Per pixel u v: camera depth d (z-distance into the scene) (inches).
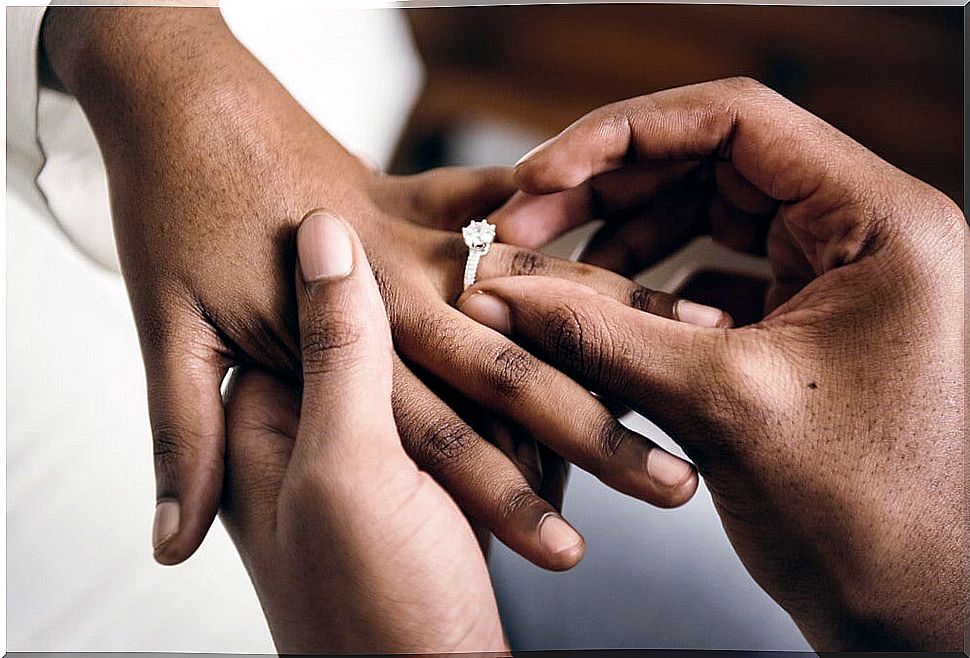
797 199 12.7
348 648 11.2
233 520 12.1
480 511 11.6
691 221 13.9
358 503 10.8
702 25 15.6
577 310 11.8
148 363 12.9
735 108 13.0
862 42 15.5
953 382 11.3
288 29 14.8
